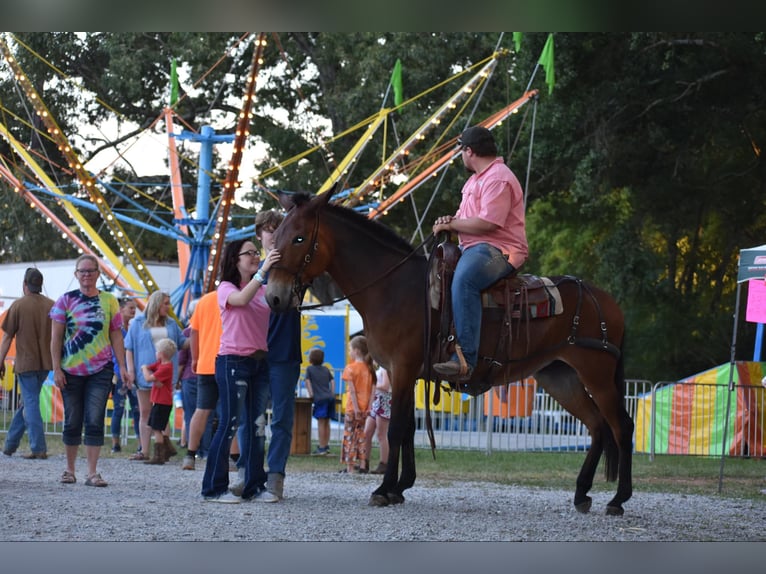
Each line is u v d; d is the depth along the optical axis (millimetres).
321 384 16547
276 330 9242
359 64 35469
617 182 31000
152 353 13922
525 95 22547
